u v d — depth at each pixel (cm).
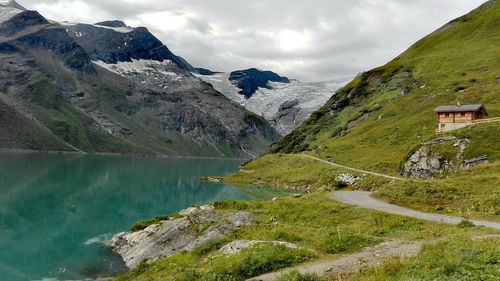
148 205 11038
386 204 5481
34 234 7325
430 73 18925
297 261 3041
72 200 11238
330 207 5162
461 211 4691
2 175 15275
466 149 8794
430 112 14200
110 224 8425
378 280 2123
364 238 3497
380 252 3006
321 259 3052
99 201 11388
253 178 15888
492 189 5138
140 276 3981
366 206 5291
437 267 2084
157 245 5312
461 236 2952
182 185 15500
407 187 5838
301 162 15288
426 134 12538
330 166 13238
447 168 8869
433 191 5506
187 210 6362
